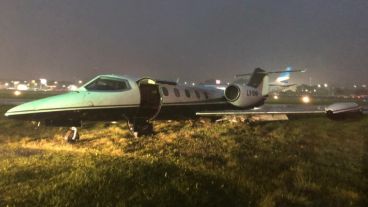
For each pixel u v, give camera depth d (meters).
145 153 9.51
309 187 6.48
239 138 11.83
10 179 6.61
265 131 13.63
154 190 5.78
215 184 6.36
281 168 7.93
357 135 12.34
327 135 12.47
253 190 6.20
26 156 9.18
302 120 16.83
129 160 8.13
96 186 5.94
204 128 14.38
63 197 5.43
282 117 14.79
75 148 10.34
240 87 18.78
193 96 16.03
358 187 6.59
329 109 13.19
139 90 12.90
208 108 17.00
